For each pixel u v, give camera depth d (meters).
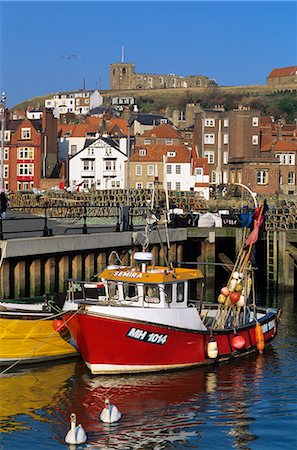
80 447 18.44
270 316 28.28
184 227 45.16
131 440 18.91
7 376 23.56
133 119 120.38
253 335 27.08
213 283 44.94
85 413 20.52
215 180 99.19
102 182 95.50
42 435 19.11
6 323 23.61
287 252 43.47
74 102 199.00
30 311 24.11
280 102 176.12
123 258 37.25
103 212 53.75
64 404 21.16
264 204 27.77
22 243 30.41
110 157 95.00
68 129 111.50
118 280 24.12
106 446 18.55
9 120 96.19
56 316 24.16
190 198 66.56
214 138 99.62
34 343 24.48
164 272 24.17
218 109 110.69
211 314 28.20
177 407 21.16
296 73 191.50
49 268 32.25
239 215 46.94
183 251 48.75
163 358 24.03
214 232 45.22
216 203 75.81
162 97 199.12
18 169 93.31
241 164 89.88
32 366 24.75
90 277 34.78
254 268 27.56
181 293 24.73
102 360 23.42
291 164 93.44
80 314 22.83
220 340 25.45
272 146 93.94
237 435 19.30
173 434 19.27
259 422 20.14
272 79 194.50
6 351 24.14
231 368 25.14
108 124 114.81
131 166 93.81
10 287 30.44
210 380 23.66
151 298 23.98
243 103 182.62
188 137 118.19
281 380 23.81
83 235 34.00
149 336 23.38
